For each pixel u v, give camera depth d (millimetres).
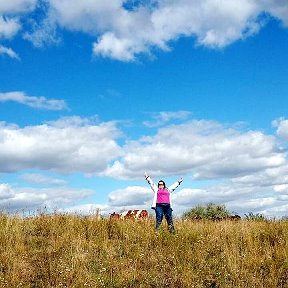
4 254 12336
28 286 10898
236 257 13250
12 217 15688
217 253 13812
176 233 15539
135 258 13070
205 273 12383
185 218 19234
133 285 11672
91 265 12461
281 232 15883
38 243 13945
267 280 11992
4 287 10641
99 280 11430
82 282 11133
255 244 14336
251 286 11578
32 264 12312
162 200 16109
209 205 26500
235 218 22469
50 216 16609
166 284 11758
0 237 13523
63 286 10977
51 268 11859
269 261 13086
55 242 13742
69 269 11633
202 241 14539
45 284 11219
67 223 15906
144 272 12305
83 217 16969
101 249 13633
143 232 15406
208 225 17062
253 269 12703
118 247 13945
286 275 12328
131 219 17625
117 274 11977
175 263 12734
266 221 18672
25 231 14680
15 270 11516
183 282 11758
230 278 12172
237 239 14938
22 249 12875
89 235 14930
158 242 14531
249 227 16562
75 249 13227
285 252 13625
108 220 16656
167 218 16141
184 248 14141
